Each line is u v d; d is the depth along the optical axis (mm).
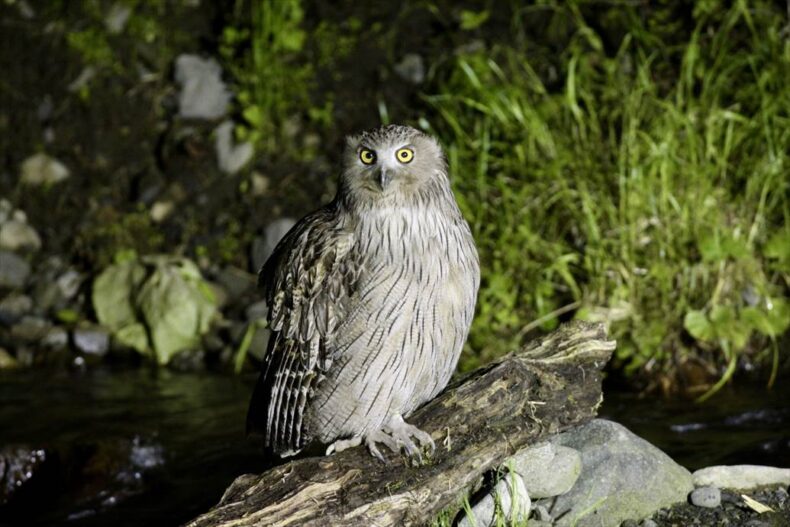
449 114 13031
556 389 6816
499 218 11680
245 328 11906
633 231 11000
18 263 12992
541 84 13211
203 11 14758
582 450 6957
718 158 11500
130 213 13352
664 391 10195
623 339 10609
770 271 11125
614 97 12539
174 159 13641
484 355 10836
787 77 12227
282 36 14055
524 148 12125
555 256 11328
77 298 12734
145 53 14414
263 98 13812
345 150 6730
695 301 10789
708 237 10797
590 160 11812
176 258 12727
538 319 10953
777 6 13281
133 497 8633
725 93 12555
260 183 13430
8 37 14633
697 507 6855
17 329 12250
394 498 6012
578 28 13617
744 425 9141
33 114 14180
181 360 11750
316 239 6828
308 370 6832
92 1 14742
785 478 7117
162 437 9648
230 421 10008
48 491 8742
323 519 5875
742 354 10578
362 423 6805
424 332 6668
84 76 14320
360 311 6652
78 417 10156
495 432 6520
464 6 14242
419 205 6578
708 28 13258
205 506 8367
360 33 14266
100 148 13938
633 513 6805
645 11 13719
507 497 6453
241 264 12891
